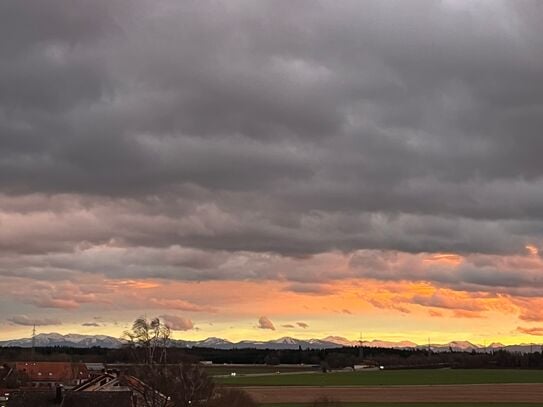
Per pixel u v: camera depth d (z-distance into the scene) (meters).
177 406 122.50
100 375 142.00
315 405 166.75
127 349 130.00
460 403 176.62
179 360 131.88
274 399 183.25
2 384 182.62
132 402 118.75
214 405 131.00
